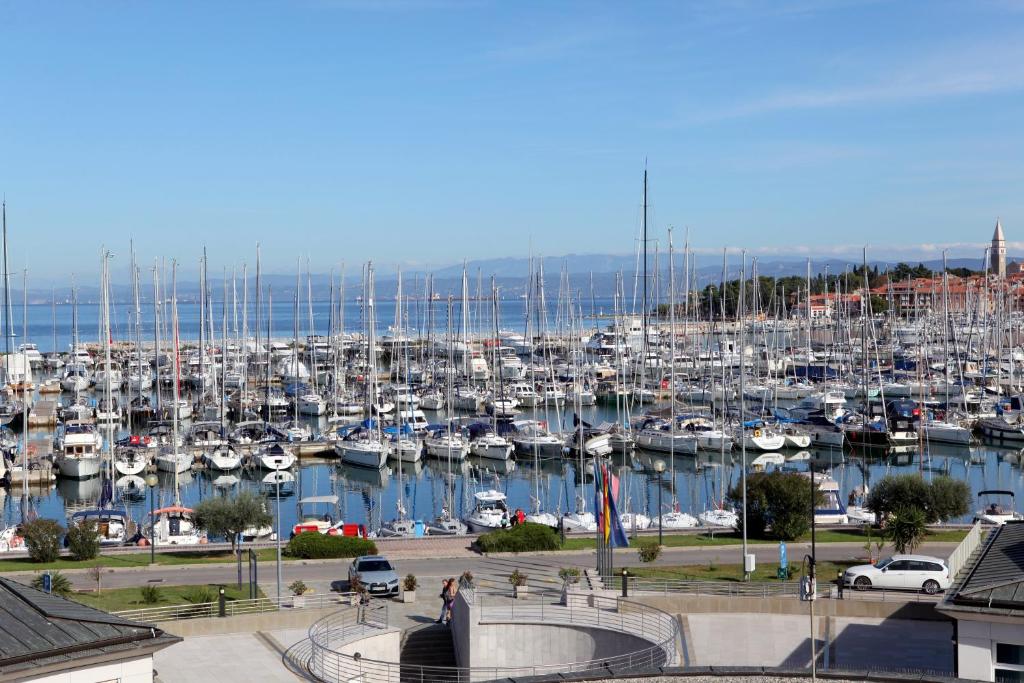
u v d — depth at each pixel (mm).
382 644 43625
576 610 44688
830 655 40781
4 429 124500
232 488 98250
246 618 44031
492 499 86812
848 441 116312
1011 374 133000
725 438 111062
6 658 26875
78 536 56781
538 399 145125
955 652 33406
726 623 44562
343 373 153625
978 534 43656
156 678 37219
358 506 90250
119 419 129875
